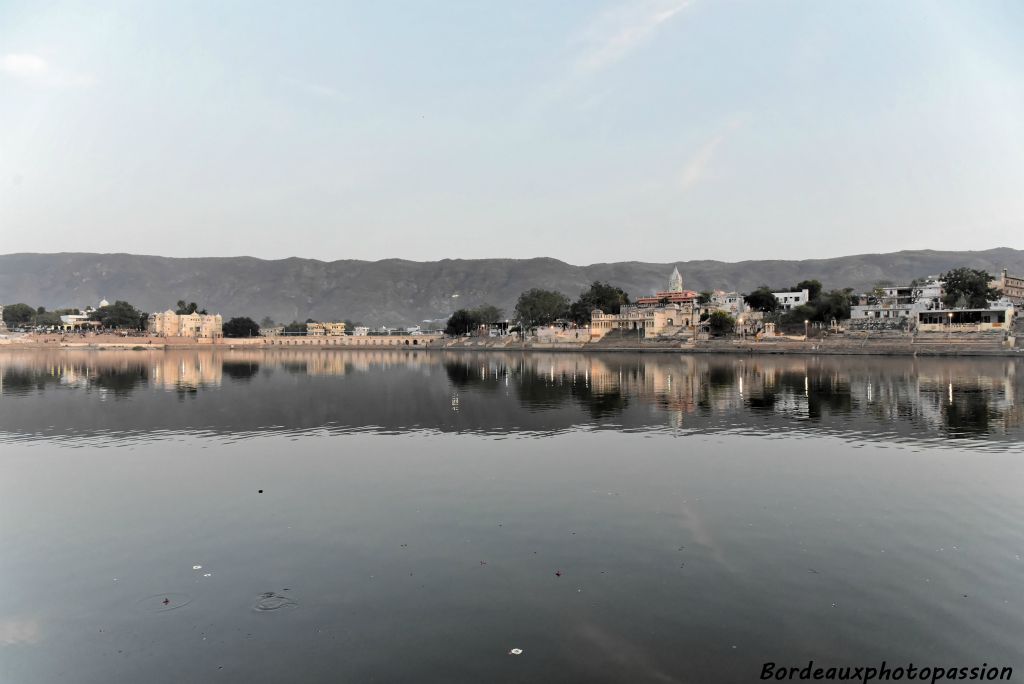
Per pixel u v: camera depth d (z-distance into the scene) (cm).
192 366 13512
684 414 5562
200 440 4494
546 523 2592
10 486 3247
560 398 6906
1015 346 13488
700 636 1698
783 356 15325
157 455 3981
